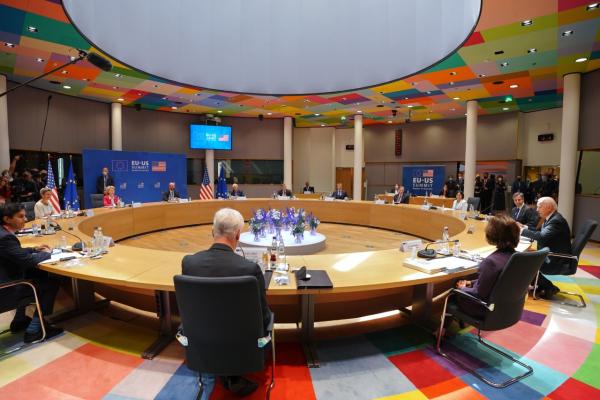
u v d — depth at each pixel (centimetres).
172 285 243
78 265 285
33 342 278
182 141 1370
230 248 192
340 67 640
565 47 637
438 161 1456
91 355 262
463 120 1395
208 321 173
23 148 949
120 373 240
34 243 374
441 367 250
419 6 568
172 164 1145
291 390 222
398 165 1550
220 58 627
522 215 521
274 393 219
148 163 1095
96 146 1144
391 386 228
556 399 216
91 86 946
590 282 454
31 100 963
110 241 351
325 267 285
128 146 1248
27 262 272
